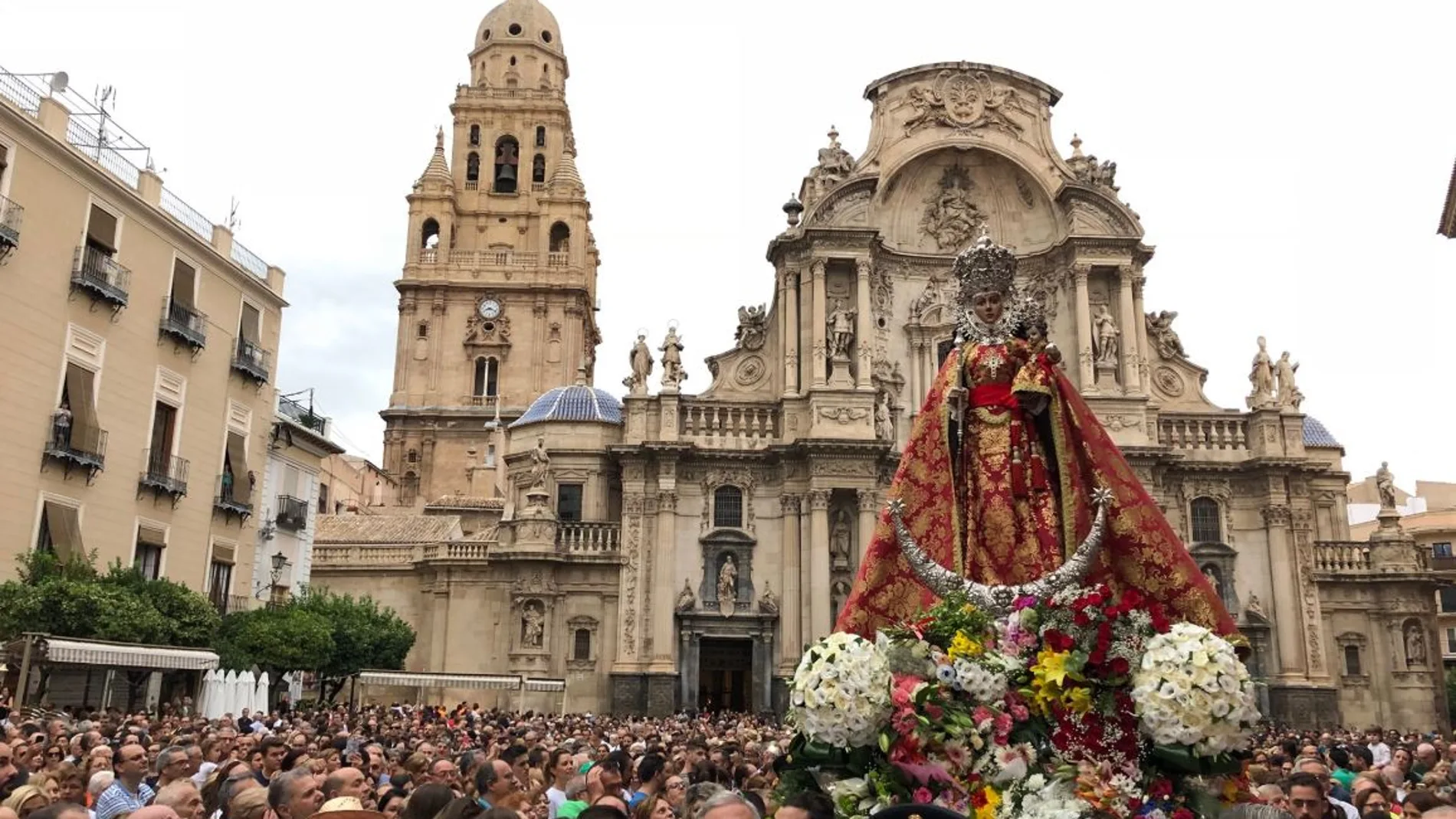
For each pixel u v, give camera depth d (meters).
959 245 57.53
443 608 54.41
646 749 22.22
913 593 9.14
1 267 34.81
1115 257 55.28
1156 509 8.70
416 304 93.00
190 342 43.50
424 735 28.31
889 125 57.69
